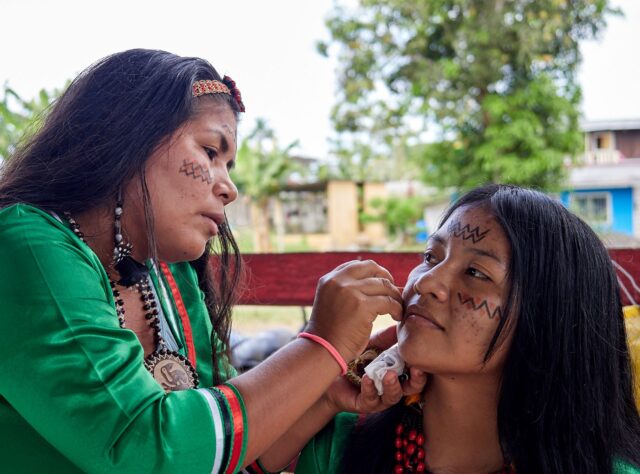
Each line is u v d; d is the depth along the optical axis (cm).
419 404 105
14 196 97
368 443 108
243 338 246
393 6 1086
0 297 82
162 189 96
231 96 105
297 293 192
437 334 94
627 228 1291
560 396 95
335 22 1170
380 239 1680
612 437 99
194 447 80
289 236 1725
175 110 95
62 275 84
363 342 94
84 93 99
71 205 96
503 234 95
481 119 1059
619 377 104
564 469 95
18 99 556
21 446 89
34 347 79
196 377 115
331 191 1681
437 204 1602
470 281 94
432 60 1112
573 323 96
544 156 992
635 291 160
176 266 125
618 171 1281
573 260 96
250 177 1388
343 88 1205
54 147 98
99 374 79
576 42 1048
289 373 89
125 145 94
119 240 99
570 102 1068
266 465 114
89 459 78
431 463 103
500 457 100
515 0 1007
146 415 79
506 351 95
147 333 113
